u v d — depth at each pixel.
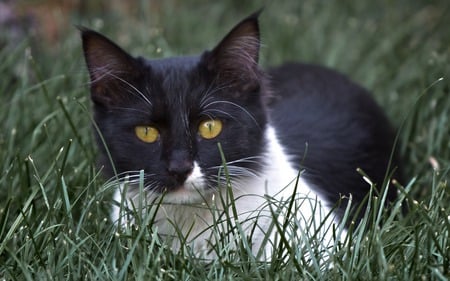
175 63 4.03
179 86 3.91
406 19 7.26
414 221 4.02
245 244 3.65
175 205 3.97
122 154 3.98
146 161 3.92
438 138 5.08
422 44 6.68
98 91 4.03
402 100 6.03
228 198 3.81
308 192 4.13
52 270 3.74
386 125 5.32
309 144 4.76
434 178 4.19
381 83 6.29
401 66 6.42
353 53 6.64
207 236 3.97
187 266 3.71
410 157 5.23
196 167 3.84
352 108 5.19
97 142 4.18
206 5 7.70
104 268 3.73
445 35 6.78
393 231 3.78
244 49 3.99
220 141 3.91
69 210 3.93
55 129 5.01
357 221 4.48
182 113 3.88
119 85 3.98
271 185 4.04
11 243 3.99
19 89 5.38
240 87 4.00
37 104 5.36
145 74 3.96
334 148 4.82
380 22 7.22
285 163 4.21
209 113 3.90
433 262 3.63
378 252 3.58
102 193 4.03
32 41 6.44
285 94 5.28
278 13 7.33
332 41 6.80
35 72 5.54
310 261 3.73
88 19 7.13
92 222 4.13
